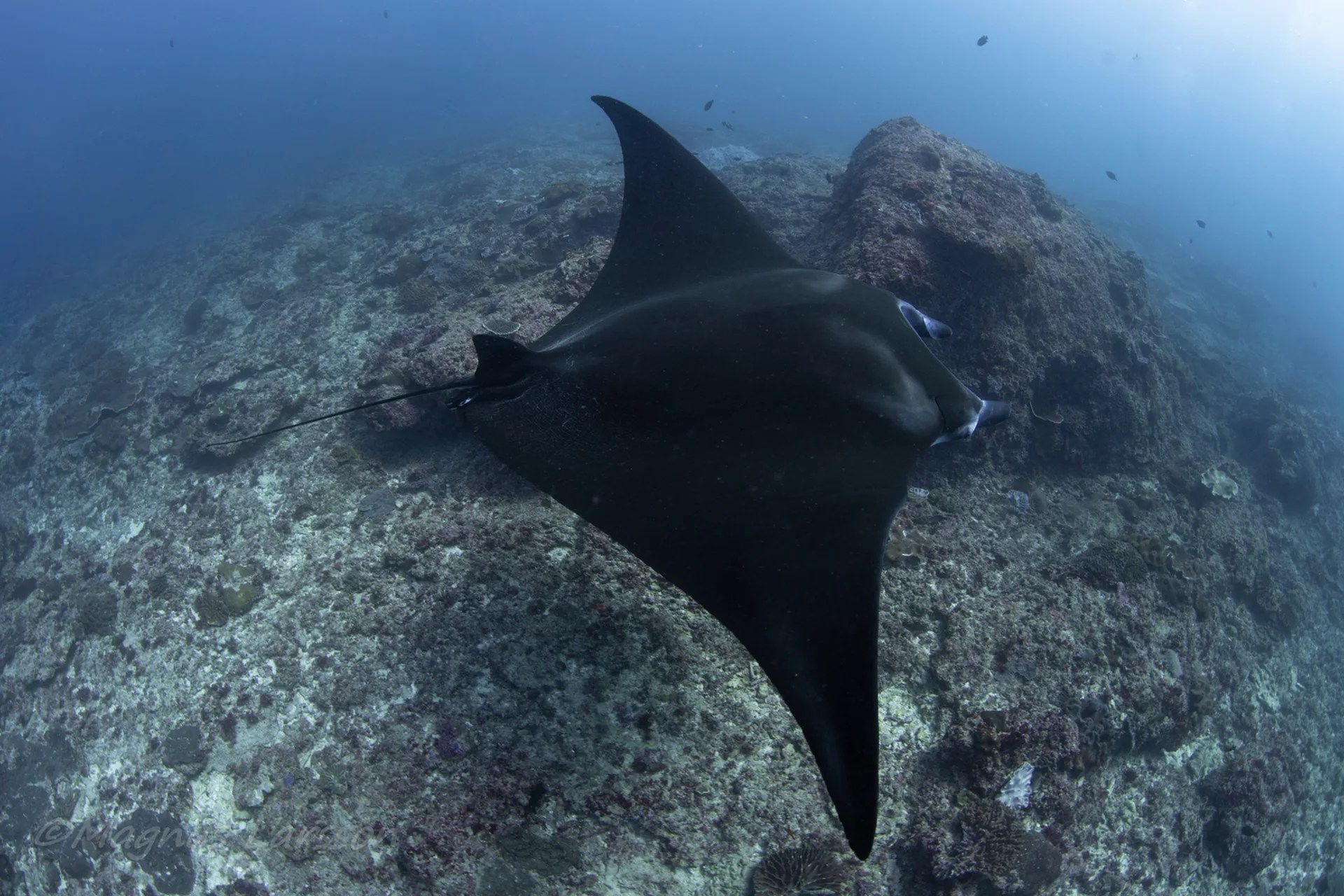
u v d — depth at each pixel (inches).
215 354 360.2
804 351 119.1
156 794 183.5
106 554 273.1
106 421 336.2
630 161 177.8
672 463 115.3
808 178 464.8
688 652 157.0
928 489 224.2
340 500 229.5
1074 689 176.9
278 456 263.6
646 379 122.6
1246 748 227.6
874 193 255.0
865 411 114.3
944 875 144.8
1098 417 263.4
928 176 262.2
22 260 1209.4
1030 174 374.3
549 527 180.1
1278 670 269.4
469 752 151.8
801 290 128.9
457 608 172.6
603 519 112.4
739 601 99.3
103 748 202.4
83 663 227.3
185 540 246.2
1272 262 1963.6
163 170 1833.2
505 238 389.7
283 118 2511.1
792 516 105.4
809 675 89.1
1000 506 231.5
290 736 173.9
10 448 363.3
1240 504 300.0
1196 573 240.1
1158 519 257.3
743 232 166.6
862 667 87.4
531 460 122.8
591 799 143.3
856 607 93.7
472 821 144.9
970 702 163.9
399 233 518.6
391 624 179.6
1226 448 420.2
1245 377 620.7
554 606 164.6
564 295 245.4
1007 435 241.1
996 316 242.7
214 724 187.5
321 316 362.0
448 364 227.0
